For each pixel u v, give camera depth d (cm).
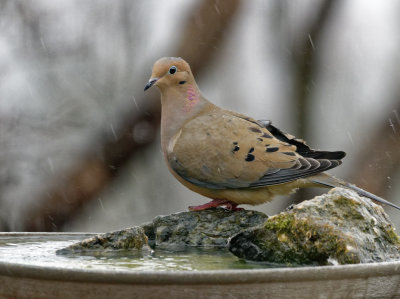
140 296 425
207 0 1295
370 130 1436
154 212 1437
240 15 1320
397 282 478
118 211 1409
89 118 1290
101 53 1319
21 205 1276
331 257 554
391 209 1416
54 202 1282
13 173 1269
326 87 1462
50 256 607
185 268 545
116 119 1279
